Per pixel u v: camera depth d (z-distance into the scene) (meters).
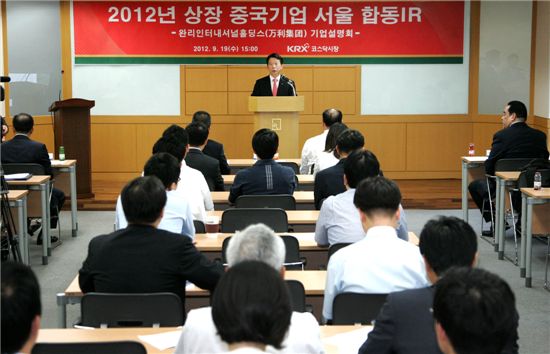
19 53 10.52
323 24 11.09
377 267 3.06
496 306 1.60
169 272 3.22
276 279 1.67
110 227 8.62
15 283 1.80
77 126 9.54
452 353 1.65
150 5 11.00
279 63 9.54
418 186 10.73
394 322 2.32
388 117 11.24
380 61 11.15
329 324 3.33
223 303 1.63
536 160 6.84
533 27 10.58
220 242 4.63
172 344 2.90
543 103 10.27
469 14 11.05
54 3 10.83
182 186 5.04
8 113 10.41
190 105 11.17
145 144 11.19
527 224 6.28
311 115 11.23
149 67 11.09
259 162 5.80
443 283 1.67
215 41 11.09
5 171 7.28
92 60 11.02
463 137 11.24
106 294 3.07
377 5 11.07
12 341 1.80
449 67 11.14
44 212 7.02
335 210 4.20
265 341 1.62
